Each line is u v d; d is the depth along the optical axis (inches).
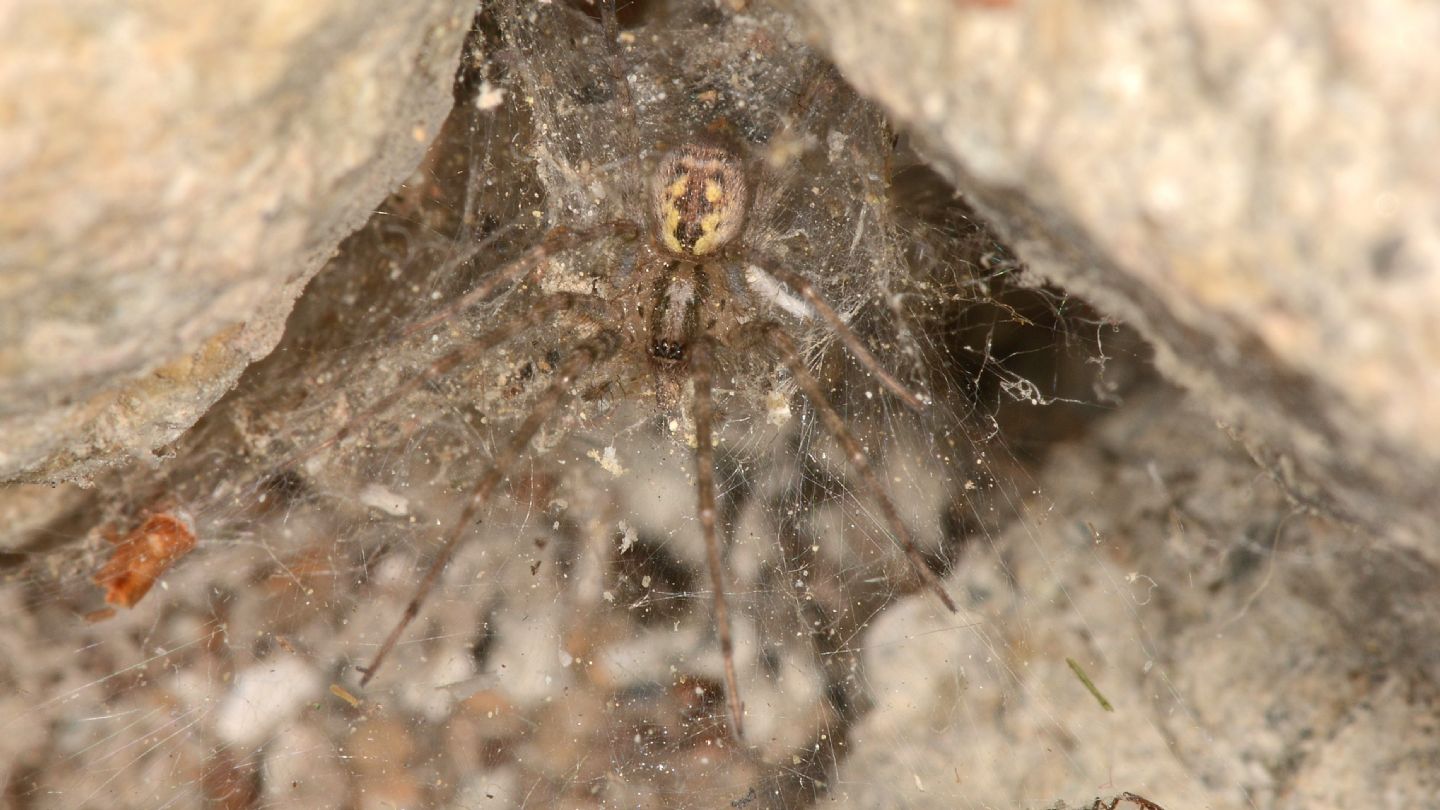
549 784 6.0
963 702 6.0
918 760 6.0
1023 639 6.0
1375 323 4.3
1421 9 3.9
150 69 4.8
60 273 5.3
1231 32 4.3
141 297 5.4
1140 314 5.5
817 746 6.0
